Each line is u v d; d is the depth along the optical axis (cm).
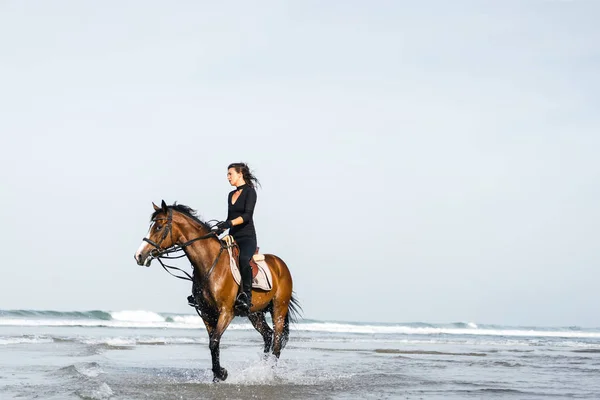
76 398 800
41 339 1952
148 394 863
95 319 4194
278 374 1135
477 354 1998
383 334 4103
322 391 959
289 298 1167
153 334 2714
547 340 3684
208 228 1009
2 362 1231
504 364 1556
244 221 1034
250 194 1046
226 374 1018
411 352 2005
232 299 1009
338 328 4950
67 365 1206
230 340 2344
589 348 2678
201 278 992
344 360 1548
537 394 984
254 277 1059
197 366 1292
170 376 1086
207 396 870
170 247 975
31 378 988
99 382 933
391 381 1109
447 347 2448
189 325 4000
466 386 1065
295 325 4847
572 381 1198
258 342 2277
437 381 1128
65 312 4175
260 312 1147
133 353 1578
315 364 1410
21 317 3966
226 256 1010
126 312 4356
